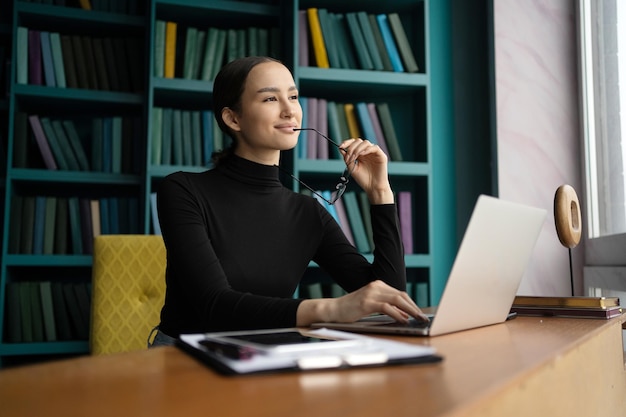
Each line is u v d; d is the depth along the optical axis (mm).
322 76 3066
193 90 3029
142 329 1986
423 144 3203
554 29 2951
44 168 3086
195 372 725
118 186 3268
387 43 3174
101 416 529
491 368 722
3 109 3000
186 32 3285
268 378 678
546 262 2828
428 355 770
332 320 1124
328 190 3324
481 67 3387
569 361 908
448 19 3428
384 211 1667
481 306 1148
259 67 1664
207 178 1675
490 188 3312
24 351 2818
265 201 1701
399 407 537
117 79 3109
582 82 2811
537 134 2910
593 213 2730
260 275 1626
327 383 647
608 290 2428
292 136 1662
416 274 3283
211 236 1599
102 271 1986
